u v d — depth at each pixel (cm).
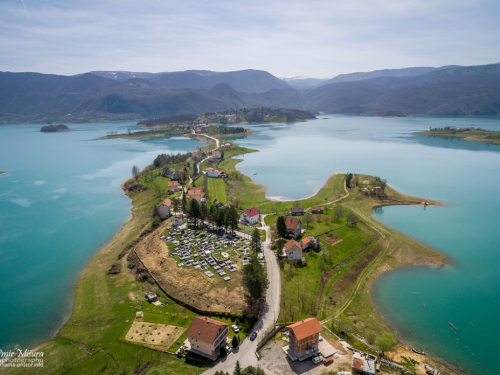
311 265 12206
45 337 9094
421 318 9662
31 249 14600
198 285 10750
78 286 11656
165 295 10612
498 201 19788
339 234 14775
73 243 15188
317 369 7356
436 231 15675
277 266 11962
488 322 9481
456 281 11612
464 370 7744
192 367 7475
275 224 15900
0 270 12838
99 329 9156
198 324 8119
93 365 7788
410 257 13238
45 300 10862
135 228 16325
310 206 18775
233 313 9281
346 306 10162
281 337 8469
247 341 8275
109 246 14750
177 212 18100
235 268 11706
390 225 16400
